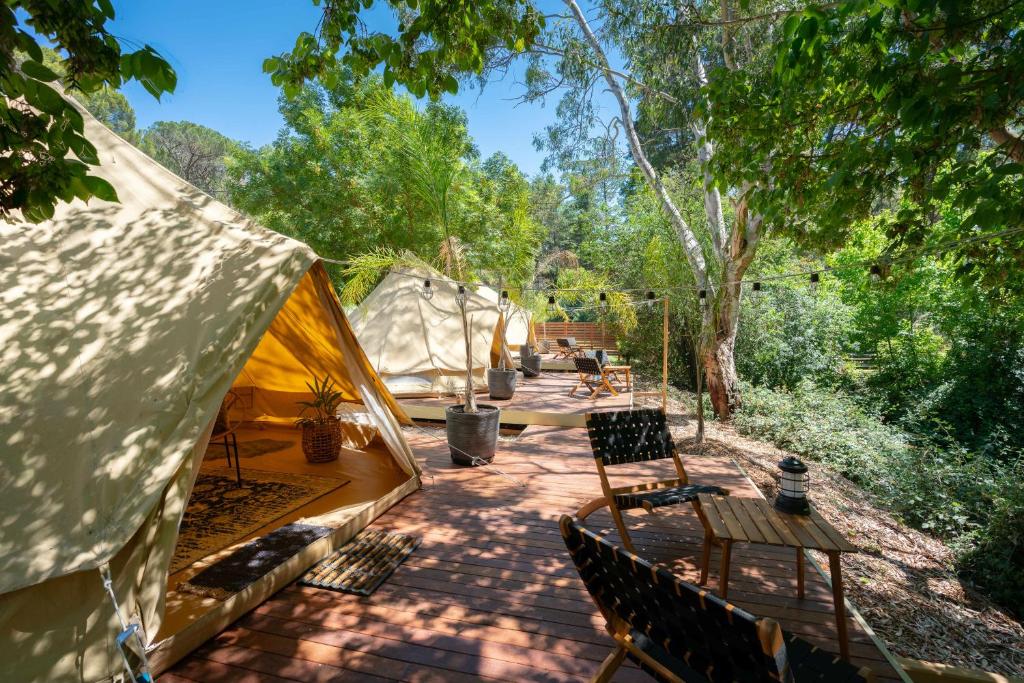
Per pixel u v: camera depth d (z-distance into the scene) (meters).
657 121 10.72
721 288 8.36
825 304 13.63
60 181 1.96
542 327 21.94
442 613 2.74
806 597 2.95
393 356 9.12
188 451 2.53
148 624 2.32
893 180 4.20
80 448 2.35
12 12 1.71
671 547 3.61
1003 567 5.44
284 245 3.45
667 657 1.69
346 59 3.78
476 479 5.11
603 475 3.39
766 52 8.08
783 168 4.67
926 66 3.43
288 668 2.30
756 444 8.83
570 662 2.34
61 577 2.09
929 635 4.20
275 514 3.91
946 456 8.35
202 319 2.90
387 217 13.95
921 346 12.93
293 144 15.19
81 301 2.80
